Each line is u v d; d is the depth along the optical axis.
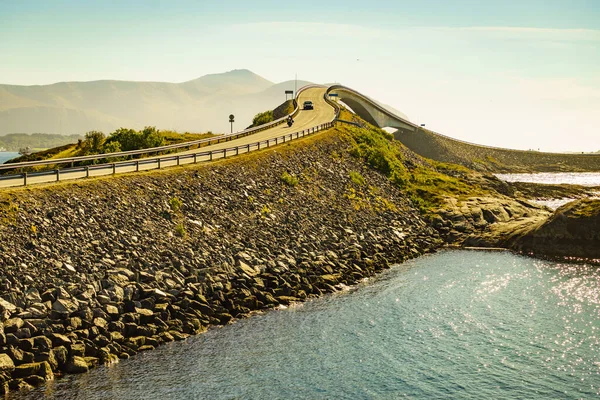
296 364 32.97
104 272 37.72
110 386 29.41
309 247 53.94
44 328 31.03
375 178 87.31
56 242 39.22
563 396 29.53
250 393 29.61
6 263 35.31
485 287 49.12
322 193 71.69
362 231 64.75
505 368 32.72
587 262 59.47
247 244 50.12
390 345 35.94
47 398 27.81
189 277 40.78
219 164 65.12
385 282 50.75
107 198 47.59
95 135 83.62
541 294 46.97
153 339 34.25
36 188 44.72
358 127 114.31
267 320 39.75
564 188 132.12
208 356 33.56
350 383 30.88
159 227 47.00
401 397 29.47
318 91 164.00
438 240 71.62
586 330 38.34
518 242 66.62
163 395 29.05
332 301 44.56
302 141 87.12
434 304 44.12
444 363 33.38
